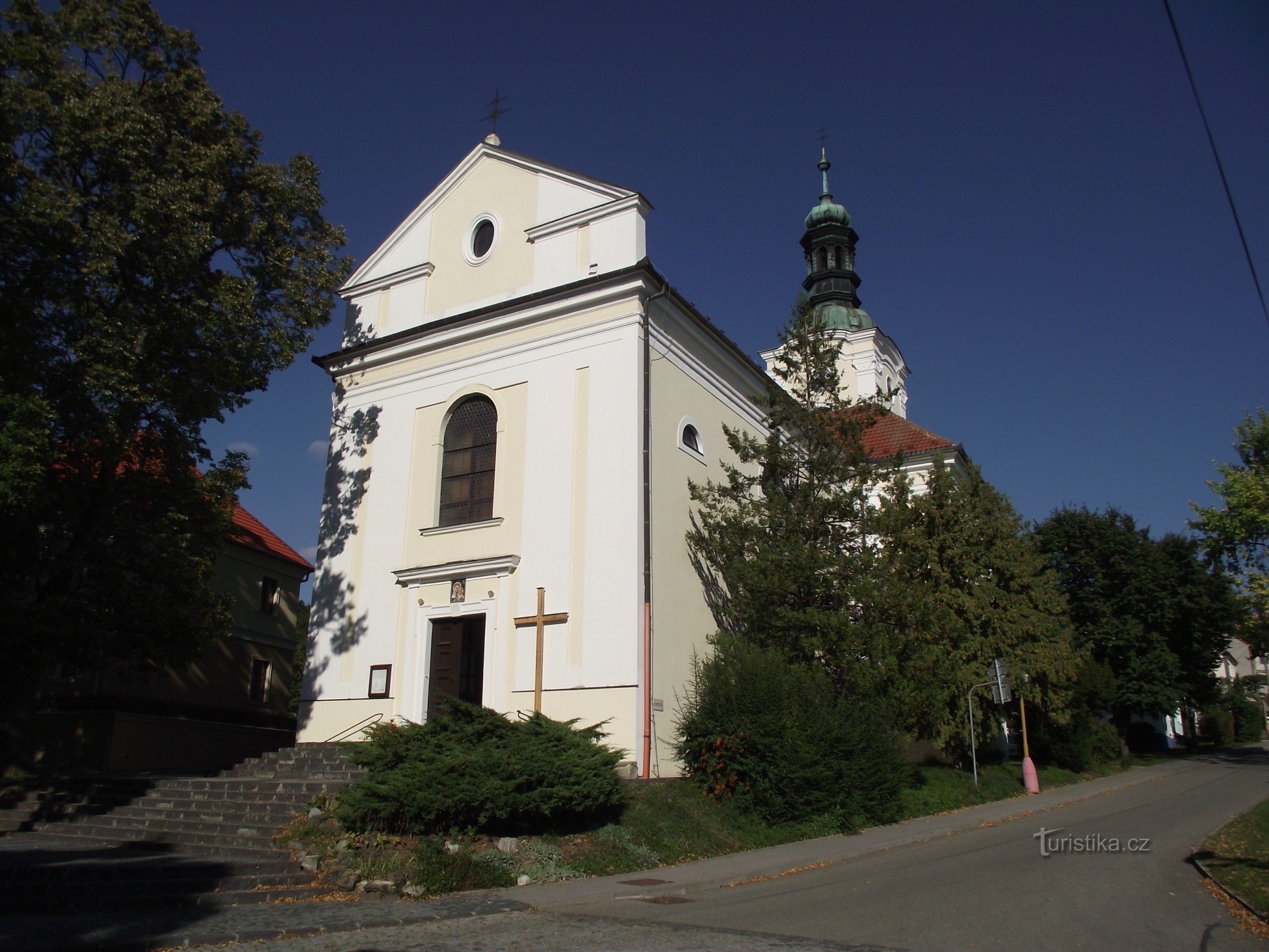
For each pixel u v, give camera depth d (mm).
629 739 16109
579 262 19641
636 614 16703
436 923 8781
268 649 31672
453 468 20141
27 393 15516
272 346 18953
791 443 19984
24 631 16078
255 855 11461
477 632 18516
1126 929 8188
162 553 17875
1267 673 62250
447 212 22078
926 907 9188
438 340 20812
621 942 7832
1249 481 32594
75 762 23359
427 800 11273
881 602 17734
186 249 16859
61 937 8125
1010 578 23531
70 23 17047
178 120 18062
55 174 16781
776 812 14875
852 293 40312
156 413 17953
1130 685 34594
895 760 16844
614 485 17672
